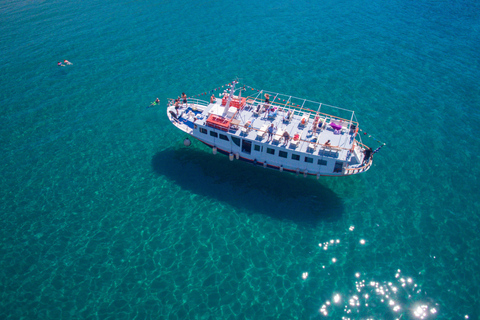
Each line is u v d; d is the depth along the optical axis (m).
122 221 33.62
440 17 69.50
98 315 26.80
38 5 74.44
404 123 44.09
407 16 70.06
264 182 37.50
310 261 30.23
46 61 55.91
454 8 73.31
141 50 58.91
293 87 50.22
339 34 63.47
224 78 52.12
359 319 26.48
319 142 35.06
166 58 56.94
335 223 33.28
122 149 41.38
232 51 58.56
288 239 31.98
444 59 56.16
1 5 74.31
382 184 36.84
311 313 26.81
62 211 34.53
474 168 38.12
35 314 26.89
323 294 27.97
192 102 46.81
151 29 65.19
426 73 52.97
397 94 48.84
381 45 60.06
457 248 30.70
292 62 55.75
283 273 29.39
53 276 29.31
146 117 45.91
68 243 31.78
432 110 46.00
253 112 38.84
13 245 31.64
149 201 35.50
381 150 40.47
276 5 74.31
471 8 73.31
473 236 31.61
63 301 27.69
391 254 30.53
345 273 29.30
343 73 53.22
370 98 48.22
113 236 32.34
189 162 39.84
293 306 27.22
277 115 38.59
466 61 55.53
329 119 39.44
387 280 28.70
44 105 47.38
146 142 42.34
